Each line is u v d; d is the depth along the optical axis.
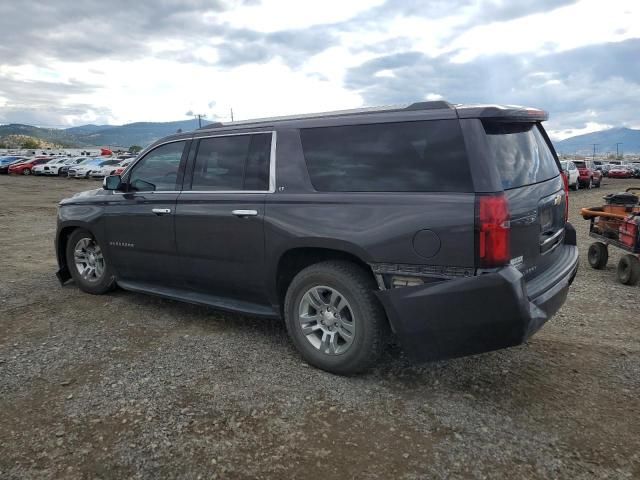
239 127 4.30
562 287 3.55
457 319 3.11
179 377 3.61
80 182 33.88
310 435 2.91
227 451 2.75
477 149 3.11
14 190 26.02
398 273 3.29
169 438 2.87
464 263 3.07
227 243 4.19
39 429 2.95
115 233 5.18
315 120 3.84
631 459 2.72
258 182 4.04
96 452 2.74
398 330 3.30
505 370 3.78
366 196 3.45
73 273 5.80
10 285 6.11
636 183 38.28
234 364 3.84
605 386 3.55
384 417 3.12
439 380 3.61
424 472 2.60
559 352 4.14
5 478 2.53
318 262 3.78
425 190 3.24
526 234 3.31
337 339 3.69
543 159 3.88
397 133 3.43
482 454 2.75
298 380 3.58
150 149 4.95
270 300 4.09
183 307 5.23
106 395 3.34
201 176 4.47
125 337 4.38
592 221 7.68
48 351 4.06
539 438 2.91
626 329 4.75
